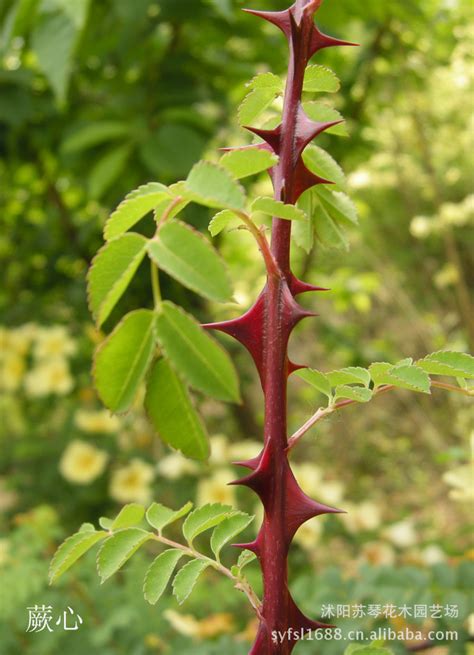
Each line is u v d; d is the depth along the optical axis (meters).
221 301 0.20
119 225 0.22
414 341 1.75
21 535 0.65
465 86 1.29
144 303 0.80
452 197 1.55
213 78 0.79
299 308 0.23
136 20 0.64
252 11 0.24
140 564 0.63
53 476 0.86
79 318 0.95
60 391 0.90
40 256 0.98
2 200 0.98
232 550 0.75
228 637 0.54
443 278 1.37
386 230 1.69
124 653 0.57
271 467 0.23
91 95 0.80
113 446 0.87
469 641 0.42
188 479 0.83
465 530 0.77
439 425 1.57
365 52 0.89
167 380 0.22
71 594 0.61
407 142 1.40
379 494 1.41
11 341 0.92
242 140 0.82
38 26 0.59
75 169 0.79
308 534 0.76
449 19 0.94
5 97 0.72
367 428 1.63
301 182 0.24
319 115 0.27
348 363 1.14
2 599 0.56
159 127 0.70
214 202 0.20
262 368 0.23
